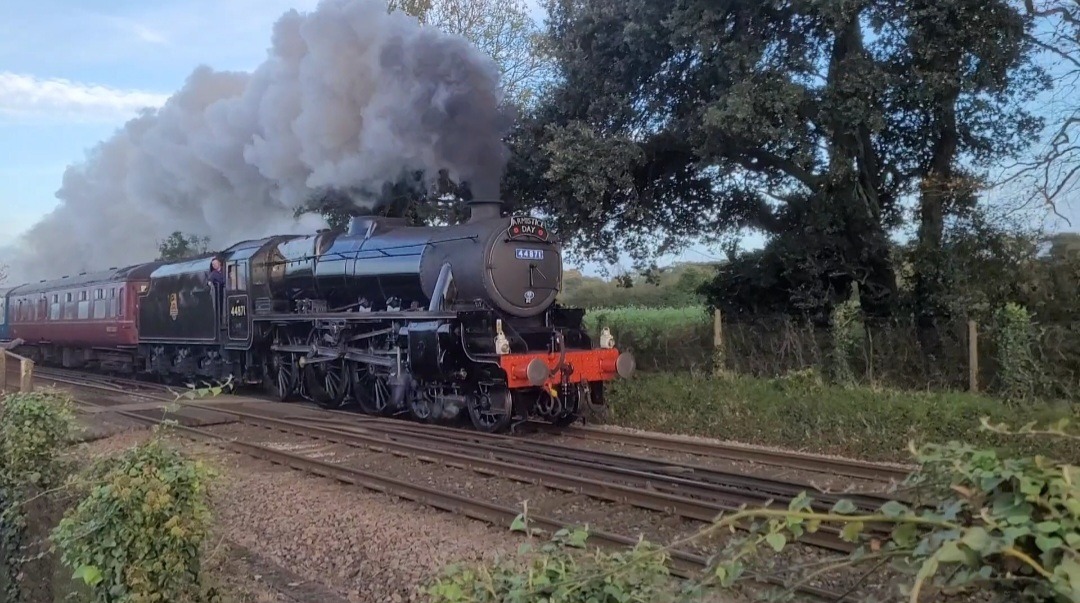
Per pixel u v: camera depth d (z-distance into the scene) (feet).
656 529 22.33
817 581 17.20
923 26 41.68
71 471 19.86
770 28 44.93
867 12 43.11
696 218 60.23
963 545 6.48
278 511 25.50
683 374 49.47
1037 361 39.01
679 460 34.09
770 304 54.49
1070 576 5.87
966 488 7.12
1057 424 7.39
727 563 7.91
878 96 42.91
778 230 56.39
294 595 18.63
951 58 42.93
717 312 50.49
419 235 45.09
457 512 24.29
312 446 36.96
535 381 37.17
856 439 36.19
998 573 6.77
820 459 31.73
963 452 7.39
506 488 27.53
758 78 43.83
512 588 9.23
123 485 13.92
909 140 49.37
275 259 56.80
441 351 39.60
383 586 19.03
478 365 38.81
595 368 40.47
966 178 46.68
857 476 29.99
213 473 15.62
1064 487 6.34
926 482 7.79
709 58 45.60
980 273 44.83
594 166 47.67
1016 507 6.57
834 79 43.73
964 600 9.00
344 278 48.67
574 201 51.75
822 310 50.03
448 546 21.21
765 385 43.68
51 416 21.48
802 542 19.75
